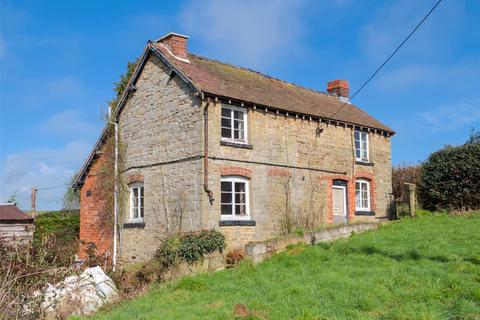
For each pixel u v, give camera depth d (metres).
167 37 20.39
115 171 21.52
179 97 18.67
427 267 12.23
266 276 13.23
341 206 22.25
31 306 11.50
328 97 26.91
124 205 21.11
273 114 19.72
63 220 28.89
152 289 13.79
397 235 16.77
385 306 9.84
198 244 15.95
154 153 19.67
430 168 22.20
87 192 23.78
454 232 16.25
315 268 13.49
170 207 18.52
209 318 9.59
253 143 18.80
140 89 20.95
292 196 19.92
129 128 21.38
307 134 20.98
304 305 9.98
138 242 19.92
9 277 11.35
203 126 17.47
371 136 24.38
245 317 9.37
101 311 12.43
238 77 21.53
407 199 26.19
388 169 25.19
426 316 8.95
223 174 17.72
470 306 9.37
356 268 12.84
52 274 12.98
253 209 18.44
